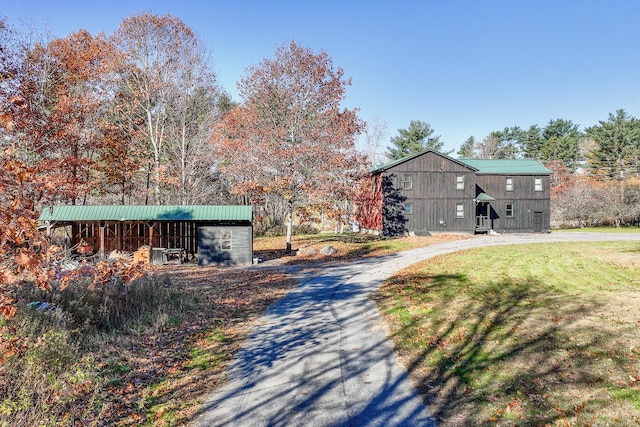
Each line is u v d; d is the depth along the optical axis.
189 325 11.06
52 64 27.83
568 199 53.28
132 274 6.00
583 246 26.83
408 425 5.87
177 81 35.41
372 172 40.25
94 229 28.16
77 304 10.12
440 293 14.41
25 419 5.38
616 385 6.75
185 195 34.22
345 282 17.73
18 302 8.23
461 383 7.19
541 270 18.73
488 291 14.53
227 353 8.95
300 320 11.70
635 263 18.88
